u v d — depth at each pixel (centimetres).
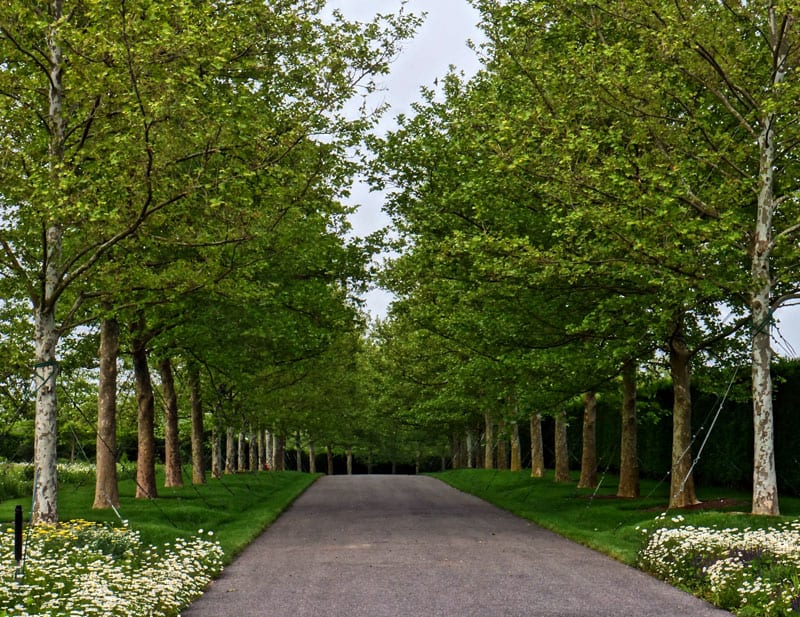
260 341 2345
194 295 1955
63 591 906
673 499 1781
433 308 2341
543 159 1617
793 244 1614
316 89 1522
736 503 1908
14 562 1005
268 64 1848
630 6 1573
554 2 1805
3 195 1526
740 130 1783
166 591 931
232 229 1486
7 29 1374
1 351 1518
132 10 1240
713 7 1617
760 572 973
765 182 1574
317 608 928
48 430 1448
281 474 4675
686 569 1086
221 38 1334
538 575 1152
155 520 1764
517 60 1780
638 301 1730
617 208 1547
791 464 2166
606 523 1780
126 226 1437
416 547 1495
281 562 1329
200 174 1375
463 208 2072
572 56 1639
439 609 909
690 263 1527
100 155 1400
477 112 1853
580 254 1683
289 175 1528
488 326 1991
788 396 2183
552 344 1978
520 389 2227
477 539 1623
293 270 2239
